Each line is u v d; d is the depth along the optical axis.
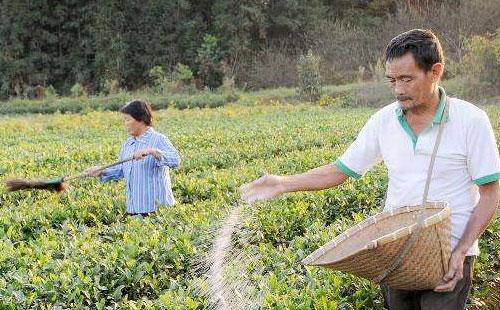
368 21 52.09
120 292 5.54
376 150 4.27
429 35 3.79
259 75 49.22
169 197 8.24
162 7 51.28
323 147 15.59
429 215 3.89
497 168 3.90
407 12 50.50
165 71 50.62
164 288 5.86
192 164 13.55
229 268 4.96
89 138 20.80
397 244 3.57
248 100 39.81
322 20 52.09
